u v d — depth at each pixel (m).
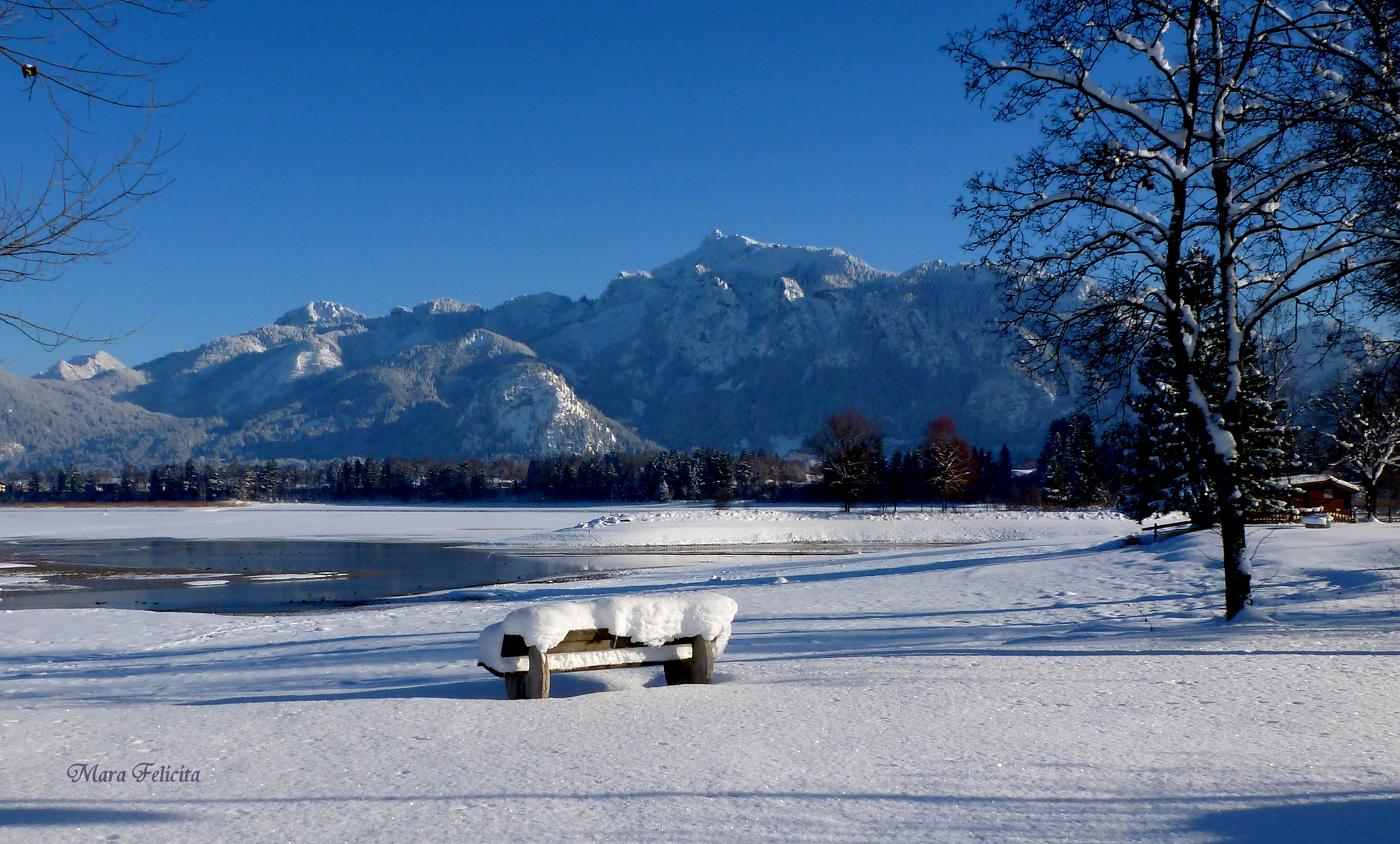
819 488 133.75
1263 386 27.64
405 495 191.12
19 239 6.31
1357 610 12.72
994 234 13.88
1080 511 76.56
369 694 9.01
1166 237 13.20
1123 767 5.04
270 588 32.81
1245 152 12.20
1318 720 6.10
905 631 13.22
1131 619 13.80
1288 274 12.29
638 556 46.72
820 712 6.79
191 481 199.75
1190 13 12.86
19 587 33.81
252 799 4.75
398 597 29.23
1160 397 30.67
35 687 11.77
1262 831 3.95
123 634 18.42
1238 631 11.22
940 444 110.56
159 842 4.06
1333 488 41.38
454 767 5.33
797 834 3.98
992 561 27.02
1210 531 25.47
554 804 4.50
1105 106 13.29
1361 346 13.70
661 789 4.74
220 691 10.28
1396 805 4.28
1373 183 12.12
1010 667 8.83
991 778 4.86
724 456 154.38
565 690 8.67
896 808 4.34
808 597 20.41
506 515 111.62
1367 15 11.45
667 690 7.99
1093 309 13.75
